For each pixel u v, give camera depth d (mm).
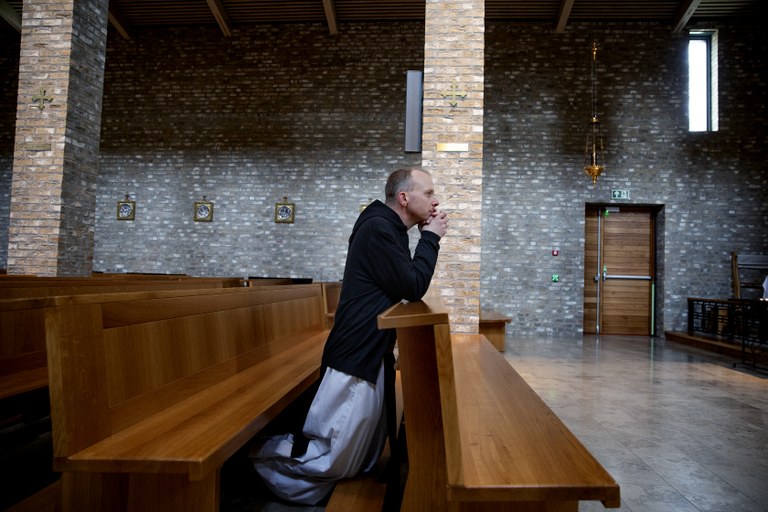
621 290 9930
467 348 3473
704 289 9375
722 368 6066
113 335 1468
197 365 1998
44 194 5430
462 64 4434
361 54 10062
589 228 9992
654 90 9633
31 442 2848
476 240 4340
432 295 2961
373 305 1843
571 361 6492
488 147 9773
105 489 1426
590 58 9734
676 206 9500
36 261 5406
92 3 5895
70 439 1254
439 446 1507
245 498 2084
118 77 10359
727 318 8203
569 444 1467
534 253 9609
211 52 10273
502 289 9602
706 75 9766
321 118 10047
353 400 1815
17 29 9945
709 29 9586
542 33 9844
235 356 2400
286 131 10078
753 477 2648
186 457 1245
